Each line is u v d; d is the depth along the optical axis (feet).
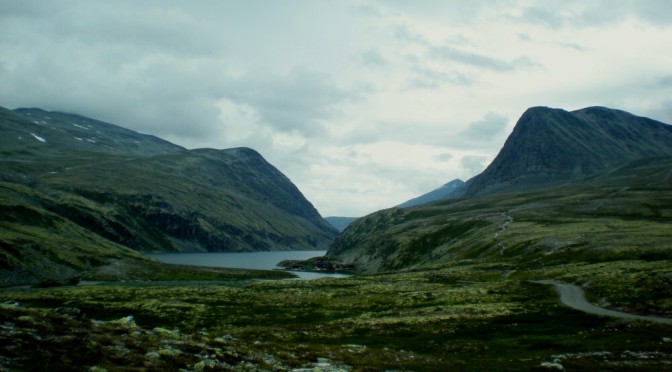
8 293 372.58
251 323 253.03
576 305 253.65
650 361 132.16
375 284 413.80
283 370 96.37
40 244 583.17
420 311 258.37
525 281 356.59
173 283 523.29
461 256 632.38
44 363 69.15
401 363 127.75
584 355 143.84
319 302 323.78
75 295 359.87
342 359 121.90
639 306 233.96
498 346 168.86
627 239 481.87
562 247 500.74
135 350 88.84
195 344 104.99
